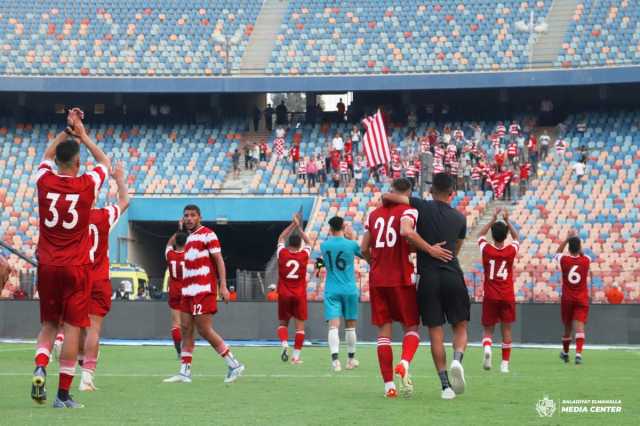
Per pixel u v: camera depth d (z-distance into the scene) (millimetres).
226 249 66188
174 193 57844
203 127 63281
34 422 11930
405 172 56594
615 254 48219
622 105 61031
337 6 67500
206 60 64438
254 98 65062
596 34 62281
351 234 23406
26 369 22016
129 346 34906
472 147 56375
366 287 43719
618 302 39969
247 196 56750
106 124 63656
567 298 26391
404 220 14711
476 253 49219
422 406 14125
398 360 26156
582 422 12461
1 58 64688
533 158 56500
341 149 57750
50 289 13414
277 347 35031
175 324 25656
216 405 14258
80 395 15875
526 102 62188
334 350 22547
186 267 18500
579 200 52344
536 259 48062
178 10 68062
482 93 62469
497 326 39812
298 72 63125
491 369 23531
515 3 65688
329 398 15352
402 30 65062
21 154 61000
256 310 40344
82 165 59656
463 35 64062
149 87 60406
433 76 58781
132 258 58031
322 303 40062
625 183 53562
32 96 64125
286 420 12352
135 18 67500
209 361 25703
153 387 17531
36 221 55688
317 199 55594
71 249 13352
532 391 17016
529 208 52344
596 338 39562
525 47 62375
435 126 61812
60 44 65812
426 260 15070
